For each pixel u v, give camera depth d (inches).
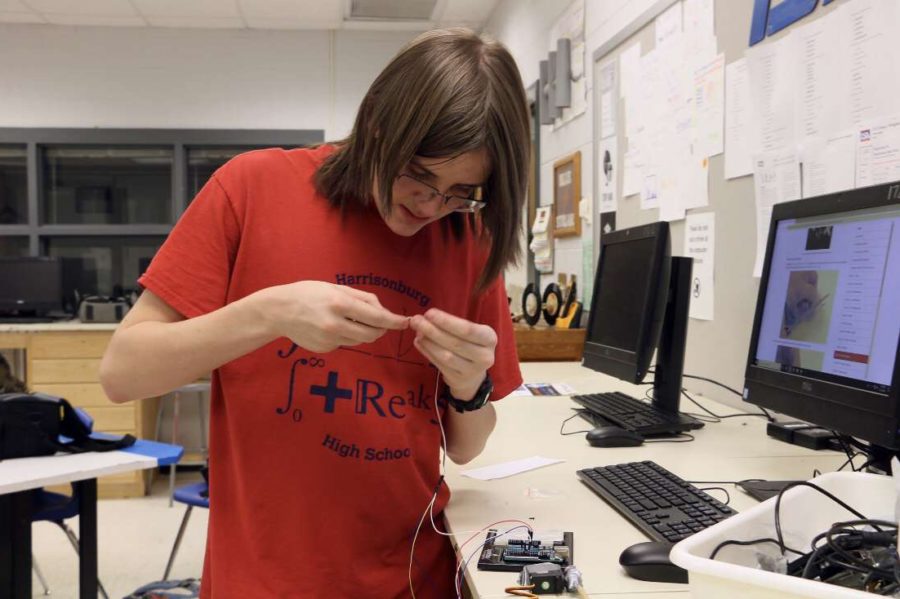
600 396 71.2
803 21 59.4
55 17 192.1
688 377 73.9
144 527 136.9
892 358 36.8
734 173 69.6
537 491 43.8
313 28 205.0
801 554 26.0
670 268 61.2
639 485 41.8
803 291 45.3
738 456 51.4
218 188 38.0
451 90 30.6
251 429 37.5
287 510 37.2
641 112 92.5
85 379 153.6
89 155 207.6
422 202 34.1
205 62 204.2
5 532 75.3
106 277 210.2
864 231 40.4
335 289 31.7
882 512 29.3
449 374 36.5
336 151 38.9
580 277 119.0
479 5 182.9
